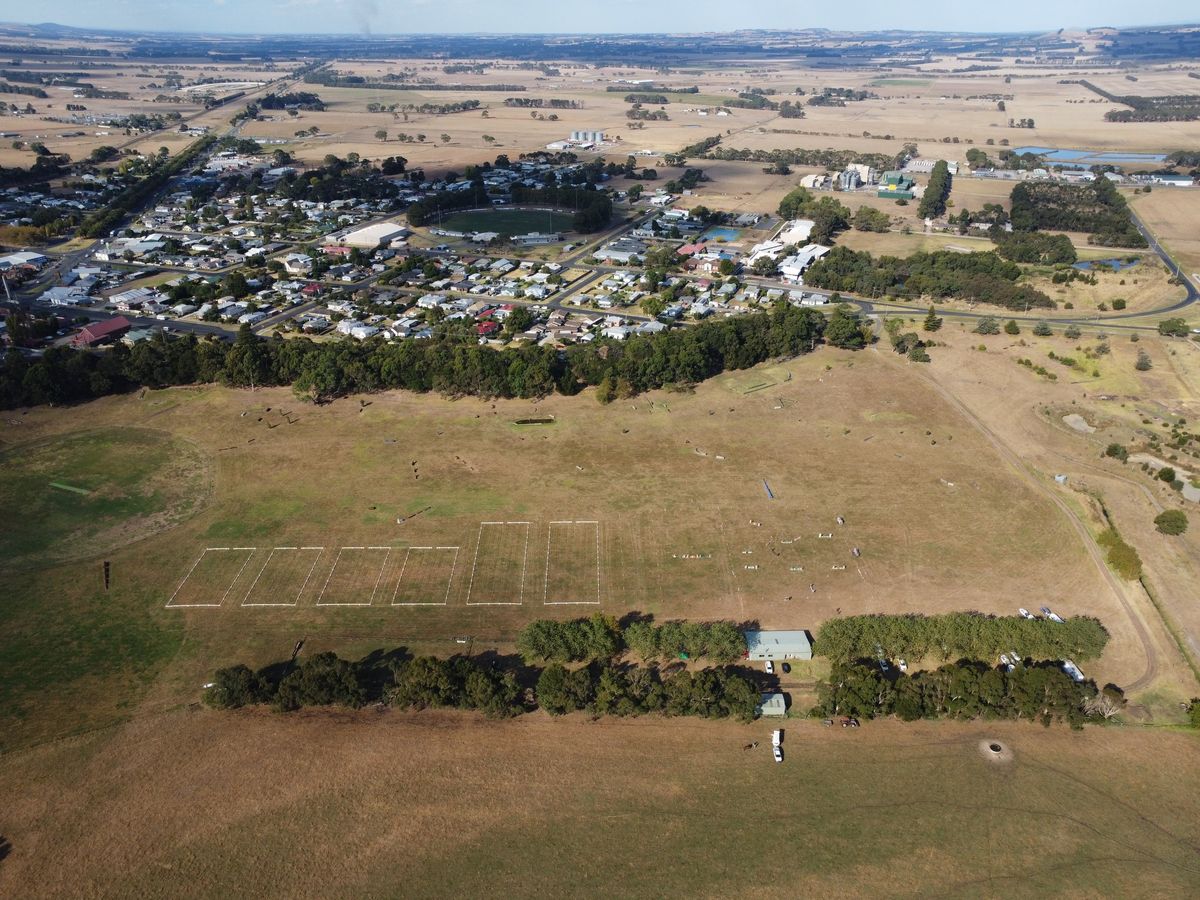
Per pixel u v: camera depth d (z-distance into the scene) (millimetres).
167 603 128875
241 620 125500
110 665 116188
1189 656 119062
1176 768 100938
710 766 100938
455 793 96812
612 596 131250
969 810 95250
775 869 88125
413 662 109188
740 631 120000
